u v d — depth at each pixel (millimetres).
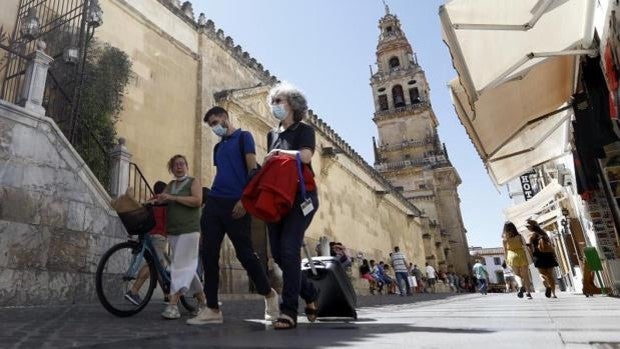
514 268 8930
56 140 6281
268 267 12984
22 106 6012
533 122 7254
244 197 3029
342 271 3973
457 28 4613
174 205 4223
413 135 49938
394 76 53656
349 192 24625
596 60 5605
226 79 14656
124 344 2145
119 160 7910
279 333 2518
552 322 2680
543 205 15578
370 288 20531
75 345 2176
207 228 3572
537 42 5094
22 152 5758
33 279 5539
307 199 3031
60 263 5945
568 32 5062
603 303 5102
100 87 8930
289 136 3328
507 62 5117
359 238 24141
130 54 10680
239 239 3568
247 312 5562
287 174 2943
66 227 6145
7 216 5398
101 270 4070
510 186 23141
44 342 2316
